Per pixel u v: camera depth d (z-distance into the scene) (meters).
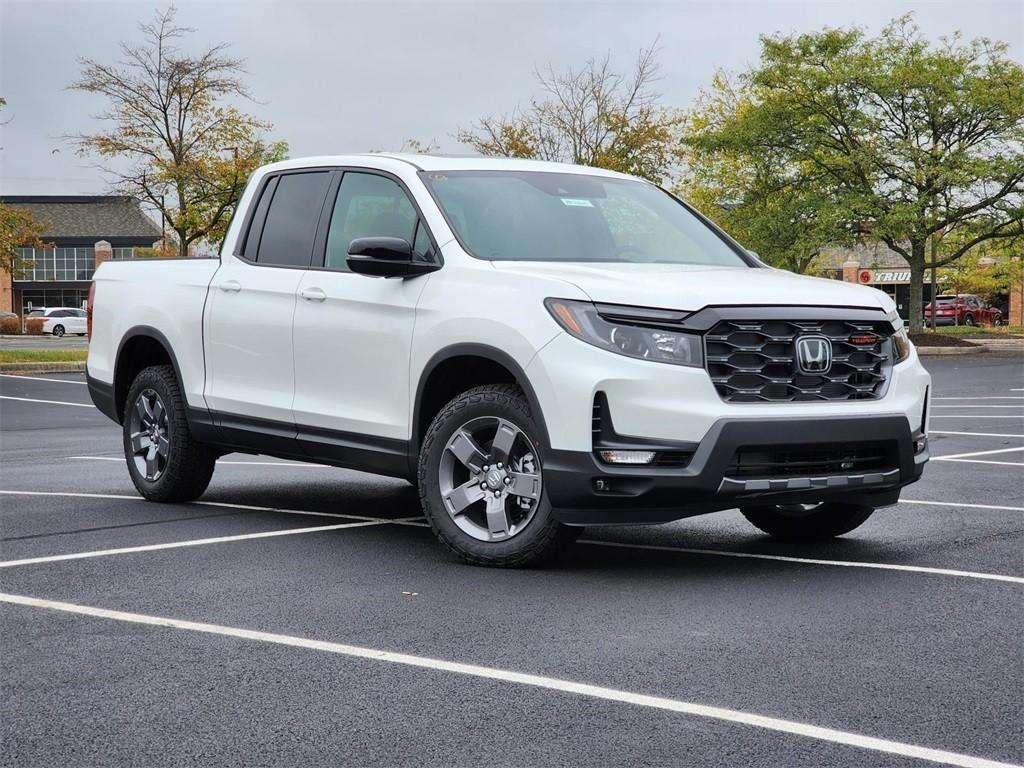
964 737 3.42
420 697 3.79
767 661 4.17
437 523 5.88
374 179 6.74
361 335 6.37
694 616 4.81
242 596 5.21
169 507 7.81
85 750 3.36
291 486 8.95
